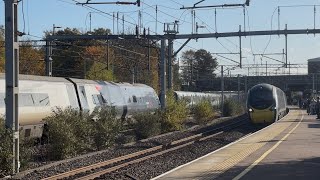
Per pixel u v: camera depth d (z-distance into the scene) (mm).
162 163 19688
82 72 73188
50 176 15945
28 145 20375
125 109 37438
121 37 37375
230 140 31141
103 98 33562
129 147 26062
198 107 46750
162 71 38469
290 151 19594
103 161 20000
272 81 100562
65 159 20938
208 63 120375
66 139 21641
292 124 37656
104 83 35125
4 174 15875
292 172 14273
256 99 46062
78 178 15336
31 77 25750
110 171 17391
